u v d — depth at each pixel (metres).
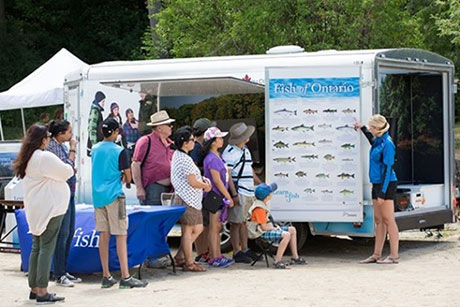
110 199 9.59
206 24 19.69
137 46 36.69
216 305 8.61
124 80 12.98
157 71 12.80
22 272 11.16
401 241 13.61
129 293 9.44
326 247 13.17
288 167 11.86
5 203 12.48
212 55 19.22
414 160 13.47
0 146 15.28
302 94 11.79
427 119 13.43
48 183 8.88
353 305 8.47
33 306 8.88
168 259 11.12
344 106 11.66
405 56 12.26
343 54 11.84
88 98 13.16
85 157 13.12
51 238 9.02
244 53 18.97
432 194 13.14
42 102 18.02
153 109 13.73
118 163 9.64
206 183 10.73
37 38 36.50
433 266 11.02
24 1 36.91
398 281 9.85
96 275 10.81
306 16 17.81
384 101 12.67
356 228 11.81
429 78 13.38
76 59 19.14
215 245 11.21
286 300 8.79
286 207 11.88
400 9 18.69
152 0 23.41
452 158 13.38
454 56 23.31
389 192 11.23
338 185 11.70
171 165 10.76
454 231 14.62
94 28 37.50
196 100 13.54
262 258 11.91
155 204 11.52
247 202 11.41
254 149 13.09
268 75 11.87
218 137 11.03
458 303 8.47
